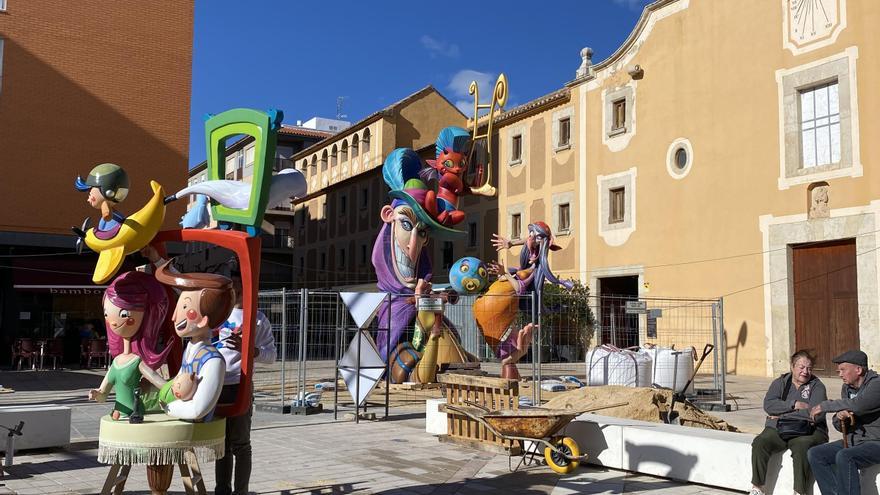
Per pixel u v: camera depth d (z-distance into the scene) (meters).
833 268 20.88
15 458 8.46
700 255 24.27
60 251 24.44
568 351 22.59
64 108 23.88
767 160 22.47
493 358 21.66
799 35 21.88
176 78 25.67
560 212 30.62
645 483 7.45
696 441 7.38
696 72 24.94
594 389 10.35
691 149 24.91
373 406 13.67
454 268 16.81
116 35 24.88
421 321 15.96
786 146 21.97
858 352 6.05
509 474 7.82
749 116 23.11
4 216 22.81
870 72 20.05
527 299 15.87
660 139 26.08
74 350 25.88
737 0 23.73
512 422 7.79
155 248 5.65
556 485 7.34
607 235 28.00
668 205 25.58
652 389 10.15
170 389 5.09
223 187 5.75
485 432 9.09
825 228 20.77
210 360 5.03
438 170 17.34
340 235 47.44
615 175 27.86
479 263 16.72
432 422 10.43
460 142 17.34
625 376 14.02
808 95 21.78
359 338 11.88
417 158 17.62
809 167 21.50
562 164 30.55
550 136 31.38
